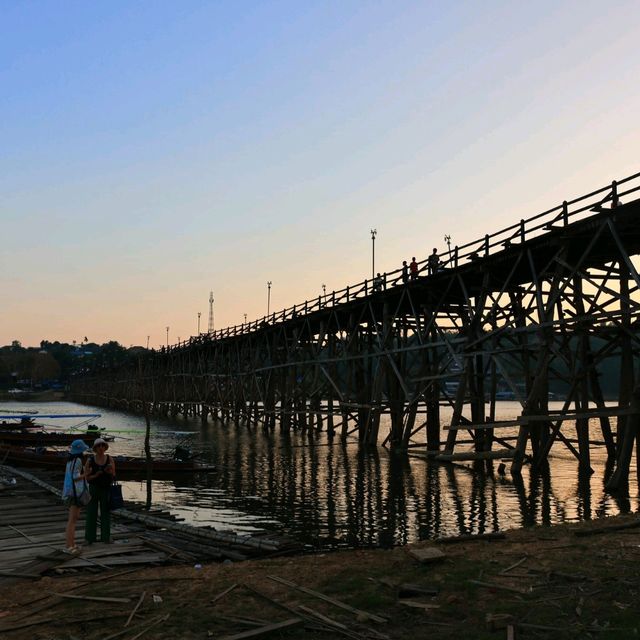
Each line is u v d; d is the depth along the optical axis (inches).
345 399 1477.6
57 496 690.8
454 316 1229.1
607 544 386.6
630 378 816.3
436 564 354.9
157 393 3393.2
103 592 320.2
